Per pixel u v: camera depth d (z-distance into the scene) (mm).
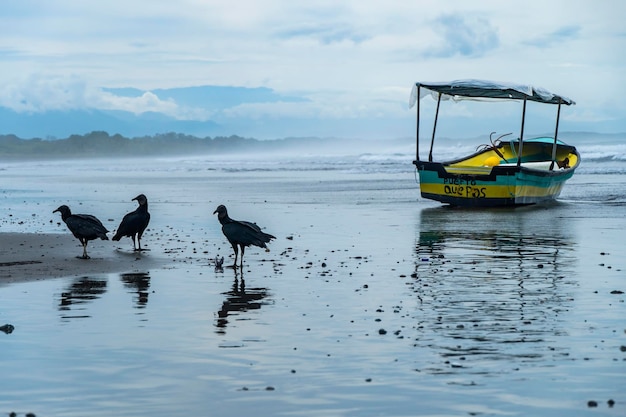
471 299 13039
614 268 16172
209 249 19688
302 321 11500
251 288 14258
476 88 31859
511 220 26562
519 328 10898
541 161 36656
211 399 7996
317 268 16594
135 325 11312
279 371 8953
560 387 8250
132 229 18922
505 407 7660
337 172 67750
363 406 7754
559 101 34781
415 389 8242
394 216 28328
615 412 7484
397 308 12352
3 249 19109
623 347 9727
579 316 11648
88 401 7965
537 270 16031
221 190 44562
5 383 8562
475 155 36469
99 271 16234
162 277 15523
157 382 8570
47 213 30344
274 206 32938
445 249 19484
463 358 9406
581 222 25594
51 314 12078
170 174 71938
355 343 10164
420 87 32844
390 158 96125
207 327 11156
